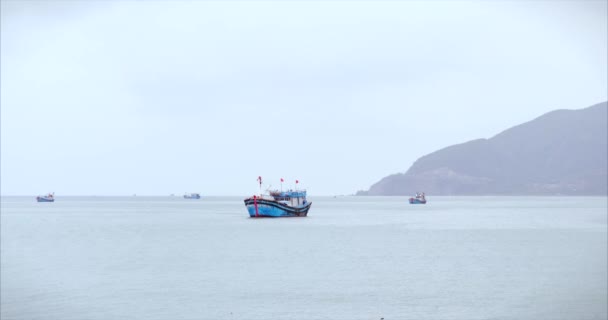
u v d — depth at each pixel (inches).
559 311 1854.1
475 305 1926.7
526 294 2078.0
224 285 2255.2
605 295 2065.7
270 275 2480.3
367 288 2188.7
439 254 3208.7
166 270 2630.4
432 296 2053.4
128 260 2982.3
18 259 3056.1
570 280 2357.3
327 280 2359.7
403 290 2149.4
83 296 2064.5
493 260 2940.5
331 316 1795.0
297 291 2137.1
